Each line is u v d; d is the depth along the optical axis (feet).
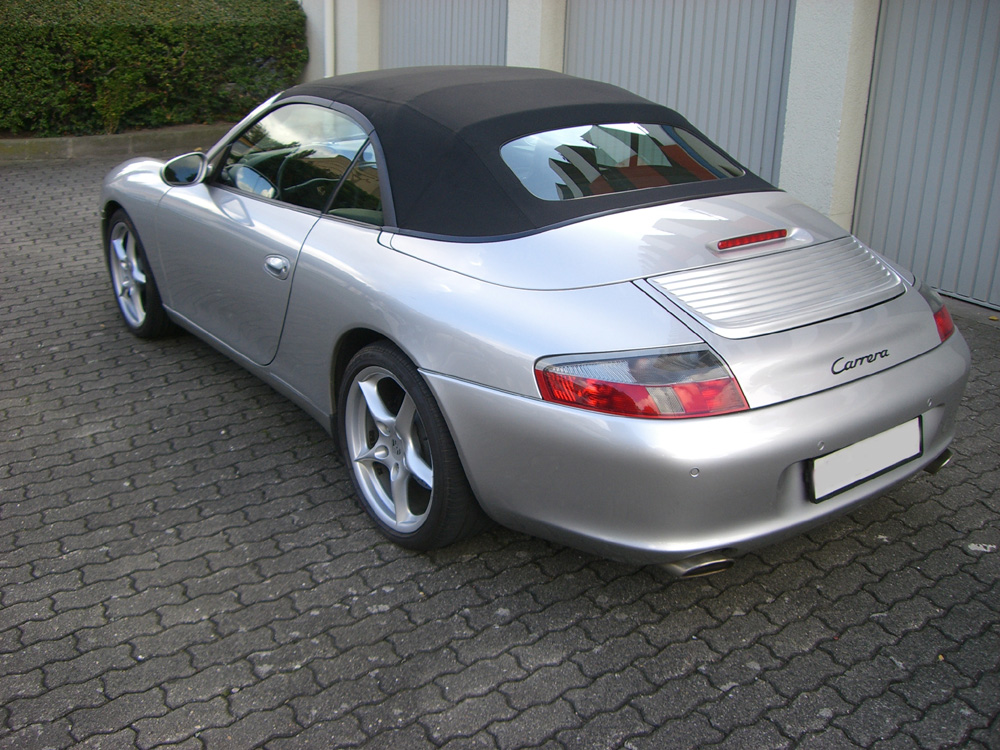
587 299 8.28
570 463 8.00
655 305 8.12
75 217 24.45
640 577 9.75
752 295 8.41
